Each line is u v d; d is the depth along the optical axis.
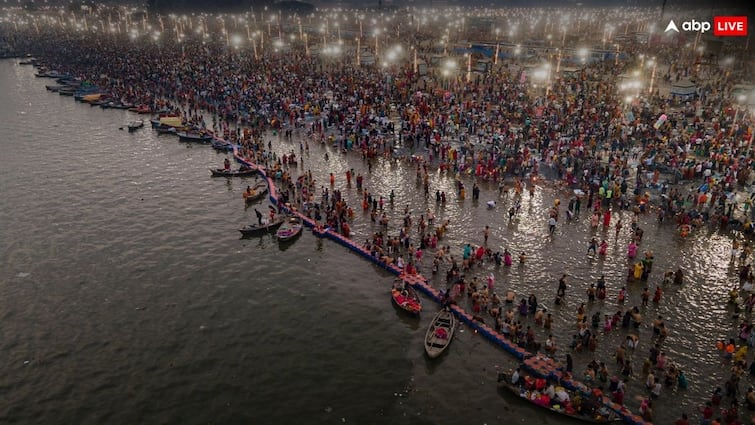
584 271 36.88
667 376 26.44
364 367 29.12
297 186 52.56
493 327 31.23
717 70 103.94
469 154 58.75
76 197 52.88
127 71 114.69
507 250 37.47
